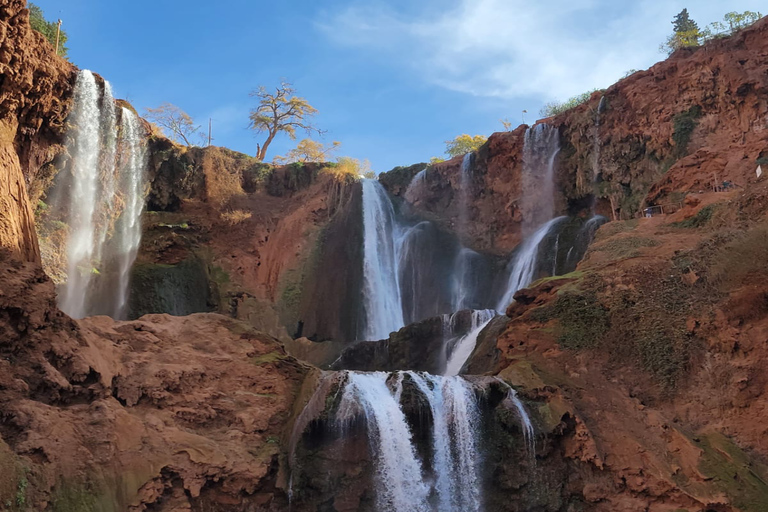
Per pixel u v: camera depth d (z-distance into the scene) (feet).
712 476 42.42
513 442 48.49
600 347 55.47
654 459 44.80
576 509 45.93
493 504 47.50
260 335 56.08
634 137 101.65
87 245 96.32
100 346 47.37
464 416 49.75
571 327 57.47
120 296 100.27
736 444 45.37
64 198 93.09
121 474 39.81
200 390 49.01
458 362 78.38
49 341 43.62
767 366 47.37
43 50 79.87
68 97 92.17
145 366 48.32
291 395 51.67
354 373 52.49
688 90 96.02
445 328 84.33
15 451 36.47
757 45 93.66
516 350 58.08
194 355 51.57
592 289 59.31
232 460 43.96
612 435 47.42
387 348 87.25
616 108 104.83
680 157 92.84
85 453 39.19
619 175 101.96
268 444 47.09
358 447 47.88
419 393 50.65
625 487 45.03
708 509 41.11
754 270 52.21
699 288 55.06
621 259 62.03
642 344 54.24
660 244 63.36
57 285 89.61
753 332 49.44
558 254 102.32
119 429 41.70
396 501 47.01
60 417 40.29
